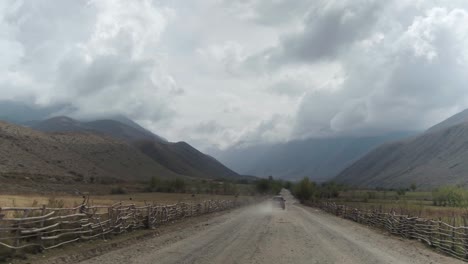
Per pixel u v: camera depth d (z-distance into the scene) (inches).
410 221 1020.5
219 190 5310.0
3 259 506.0
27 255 542.9
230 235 898.7
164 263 528.4
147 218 1027.3
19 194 2997.0
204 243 744.3
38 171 4709.6
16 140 5319.9
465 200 2753.4
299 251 674.8
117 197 3464.6
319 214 2146.9
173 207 1321.4
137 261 537.3
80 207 733.3
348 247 754.8
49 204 751.1
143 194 4318.4
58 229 642.8
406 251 756.6
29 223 577.3
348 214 1887.3
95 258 555.8
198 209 1749.5
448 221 978.1
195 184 5846.5
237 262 553.0
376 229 1307.8
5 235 542.9
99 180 5556.1
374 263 583.2
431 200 3627.0
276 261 573.9
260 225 1195.3
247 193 5502.0
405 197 4178.2
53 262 516.7
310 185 4239.7
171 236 863.1
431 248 842.8
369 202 3176.7
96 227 756.6
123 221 884.0
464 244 724.7
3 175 3887.8
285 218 1553.9
